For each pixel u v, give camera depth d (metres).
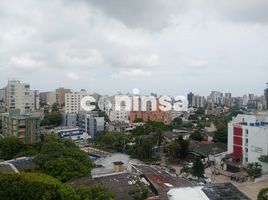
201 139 155.62
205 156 120.38
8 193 49.16
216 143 141.38
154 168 85.19
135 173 75.50
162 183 66.06
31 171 74.81
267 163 100.12
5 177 52.00
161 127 179.00
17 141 107.88
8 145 105.50
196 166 92.69
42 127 181.25
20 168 81.94
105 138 142.00
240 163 108.56
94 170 89.25
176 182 68.12
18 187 49.78
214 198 56.31
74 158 78.19
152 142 129.88
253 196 80.81
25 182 51.19
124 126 179.38
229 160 110.94
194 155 120.44
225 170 107.81
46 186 51.56
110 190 62.56
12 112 146.38
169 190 59.88
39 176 55.81
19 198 49.03
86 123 178.62
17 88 197.50
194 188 61.12
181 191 59.47
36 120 137.75
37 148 106.25
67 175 69.19
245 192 84.12
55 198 51.47
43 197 49.69
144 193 58.81
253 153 106.38
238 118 123.69
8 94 198.00
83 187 55.41
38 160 76.12
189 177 91.75
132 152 124.81
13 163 86.31
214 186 62.75
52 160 73.06
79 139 158.00
